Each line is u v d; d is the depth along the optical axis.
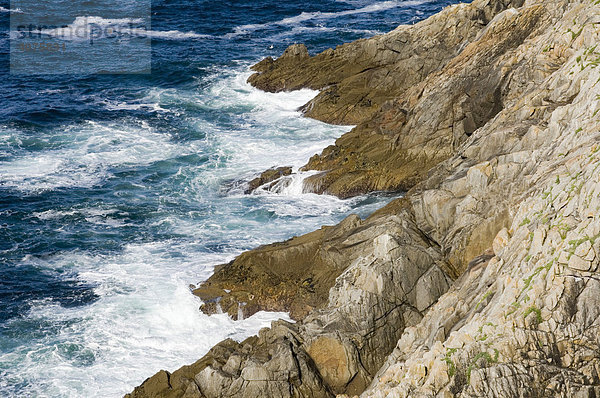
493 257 31.91
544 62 44.78
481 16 63.19
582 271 26.38
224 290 40.84
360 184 51.34
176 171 56.81
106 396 33.97
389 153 53.22
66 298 41.41
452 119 51.25
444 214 39.28
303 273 41.22
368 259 35.84
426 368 26.81
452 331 28.47
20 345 37.56
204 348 37.28
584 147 32.62
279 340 33.25
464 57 55.19
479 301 29.56
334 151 55.44
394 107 57.53
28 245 47.00
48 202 52.34
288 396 31.38
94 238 47.75
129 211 51.09
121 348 37.28
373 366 33.12
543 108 40.03
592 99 35.00
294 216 49.38
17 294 41.81
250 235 47.38
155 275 43.19
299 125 64.12
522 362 25.55
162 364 36.12
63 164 58.19
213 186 54.44
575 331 25.64
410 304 34.84
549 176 32.75
